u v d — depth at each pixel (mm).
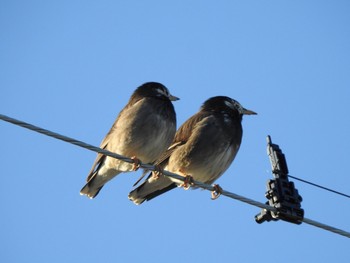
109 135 15461
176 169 15383
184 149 15297
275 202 12633
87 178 15578
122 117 15266
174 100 15914
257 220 12906
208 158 15227
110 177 15617
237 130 15820
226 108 15984
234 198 12297
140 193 15648
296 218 12547
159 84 15922
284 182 12836
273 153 13102
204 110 16062
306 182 13352
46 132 10898
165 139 15320
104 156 15477
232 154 15680
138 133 14953
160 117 15250
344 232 12414
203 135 15281
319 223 12562
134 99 15844
